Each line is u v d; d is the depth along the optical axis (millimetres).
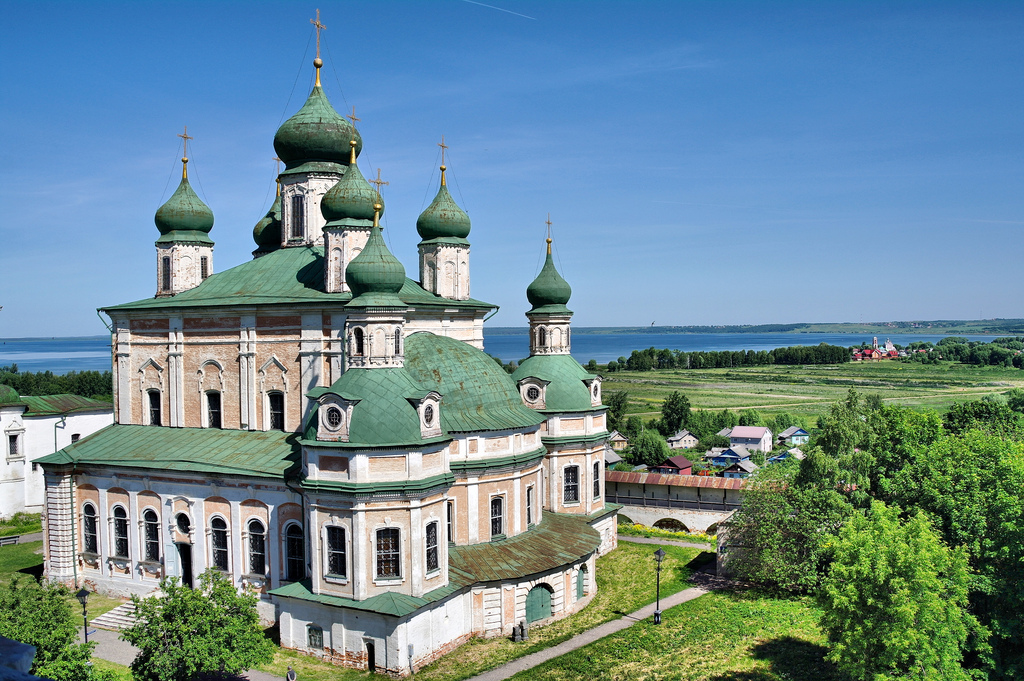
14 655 8125
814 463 61969
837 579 42906
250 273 66062
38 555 73812
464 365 60562
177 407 63844
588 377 73875
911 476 59344
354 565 47375
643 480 90312
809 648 50750
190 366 63500
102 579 60750
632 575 66875
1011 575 47594
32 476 88688
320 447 48094
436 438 50156
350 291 58969
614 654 50125
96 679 38250
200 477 56250
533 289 75312
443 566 50281
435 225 70250
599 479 73750
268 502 54062
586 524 65375
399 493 47594
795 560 61125
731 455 143250
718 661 49094
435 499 49688
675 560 70625
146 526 59250
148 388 65688
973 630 45594
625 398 185250
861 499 62562
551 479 70562
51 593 39000
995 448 58125
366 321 50375
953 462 58125
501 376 62469
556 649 51125
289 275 64062
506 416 59500
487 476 57375
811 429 179000
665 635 53344
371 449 47188
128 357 66250
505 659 49438
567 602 57281
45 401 92375
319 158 70750
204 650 39781
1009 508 48625
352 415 48375
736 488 86125
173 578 42688
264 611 54375
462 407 57906
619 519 91312
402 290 64625
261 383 60344
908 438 63844
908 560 40719
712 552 73438
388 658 46594
